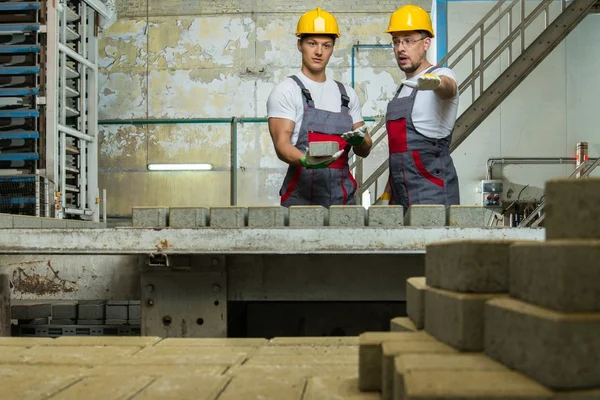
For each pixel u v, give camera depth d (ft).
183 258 9.85
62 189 23.17
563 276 3.74
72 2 25.70
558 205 4.09
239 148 30.48
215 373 6.10
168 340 7.97
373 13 30.17
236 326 11.29
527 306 4.15
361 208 9.81
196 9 30.81
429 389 3.69
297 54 30.50
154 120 30.58
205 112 30.68
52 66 21.59
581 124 25.73
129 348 7.40
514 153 25.85
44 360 6.72
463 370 4.18
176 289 9.91
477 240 4.98
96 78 27.02
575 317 3.65
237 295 10.03
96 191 26.71
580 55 25.77
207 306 9.87
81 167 25.53
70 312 15.30
